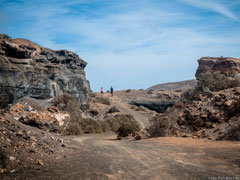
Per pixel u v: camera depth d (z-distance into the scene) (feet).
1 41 108.27
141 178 17.92
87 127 97.91
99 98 220.84
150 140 51.21
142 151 34.27
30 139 28.91
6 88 98.73
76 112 108.17
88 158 27.45
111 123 121.49
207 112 54.19
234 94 55.21
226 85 66.33
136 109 196.24
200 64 177.27
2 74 99.55
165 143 42.86
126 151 35.17
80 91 145.89
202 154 27.37
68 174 18.69
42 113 59.47
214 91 66.13
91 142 55.62
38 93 112.47
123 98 252.21
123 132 73.77
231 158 23.11
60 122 77.46
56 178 17.21
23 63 113.09
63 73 135.95
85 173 19.30
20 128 31.68
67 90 133.69
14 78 103.50
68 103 110.01
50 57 137.39
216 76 71.15
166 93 259.80
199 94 65.62
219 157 24.35
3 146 23.04
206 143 37.52
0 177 16.28
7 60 106.11
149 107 211.20
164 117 62.13
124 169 21.36
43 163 22.24
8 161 20.03
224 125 46.16
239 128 38.17
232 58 162.61
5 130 27.48
